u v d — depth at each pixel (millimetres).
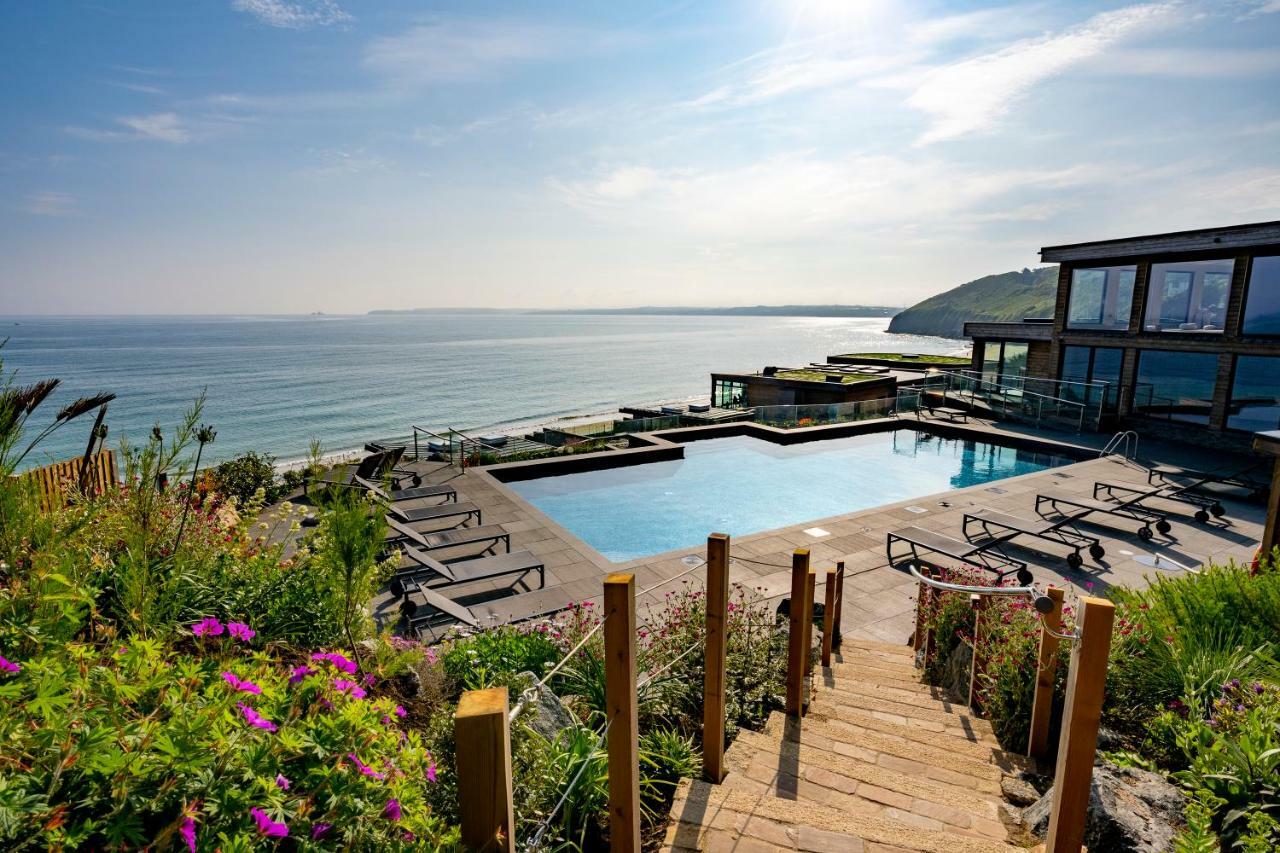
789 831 2914
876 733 4191
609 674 2445
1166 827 2717
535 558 8000
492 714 1635
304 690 1806
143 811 1297
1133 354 17797
